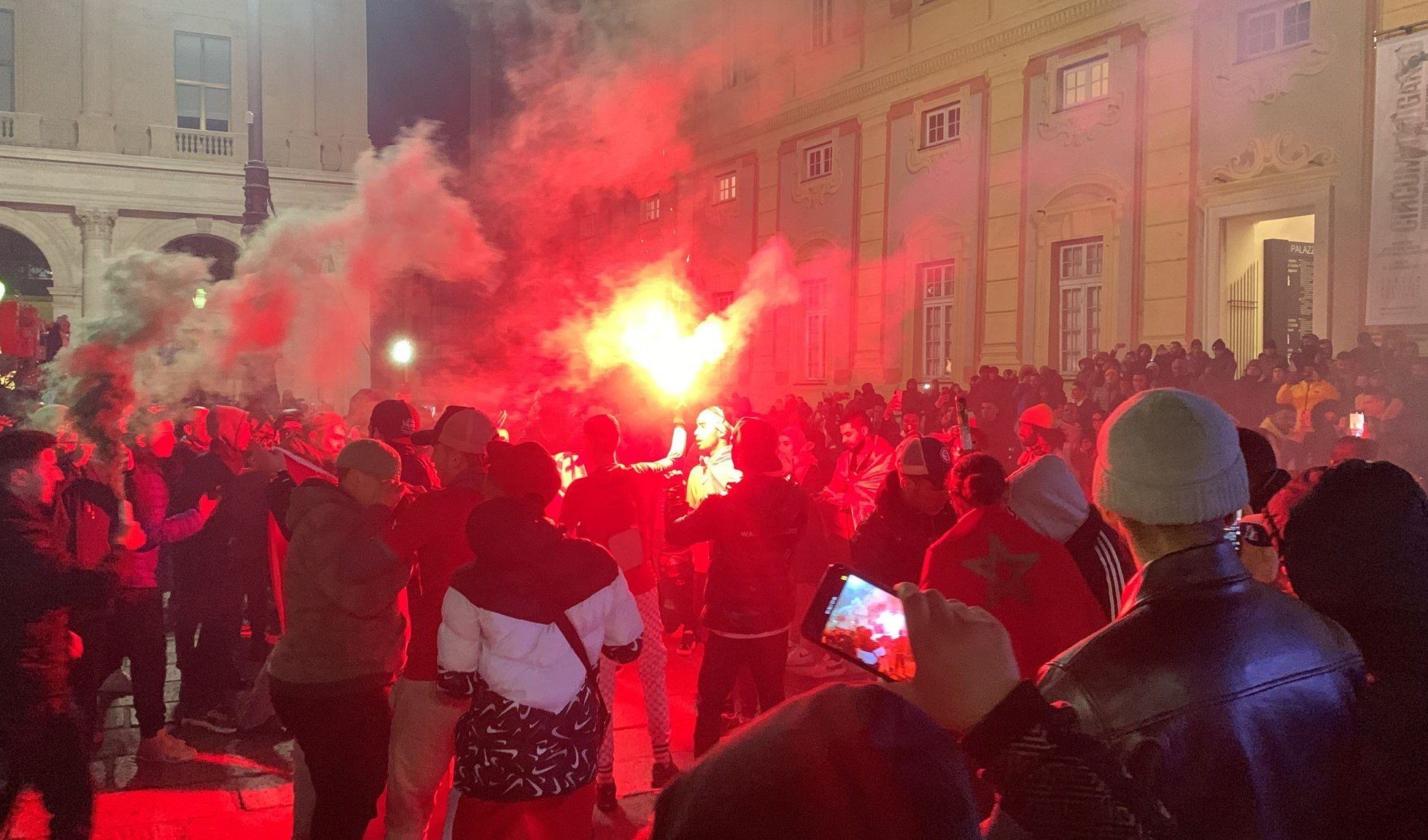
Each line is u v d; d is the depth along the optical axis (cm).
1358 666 168
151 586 548
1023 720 138
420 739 343
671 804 88
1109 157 1441
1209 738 148
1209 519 163
